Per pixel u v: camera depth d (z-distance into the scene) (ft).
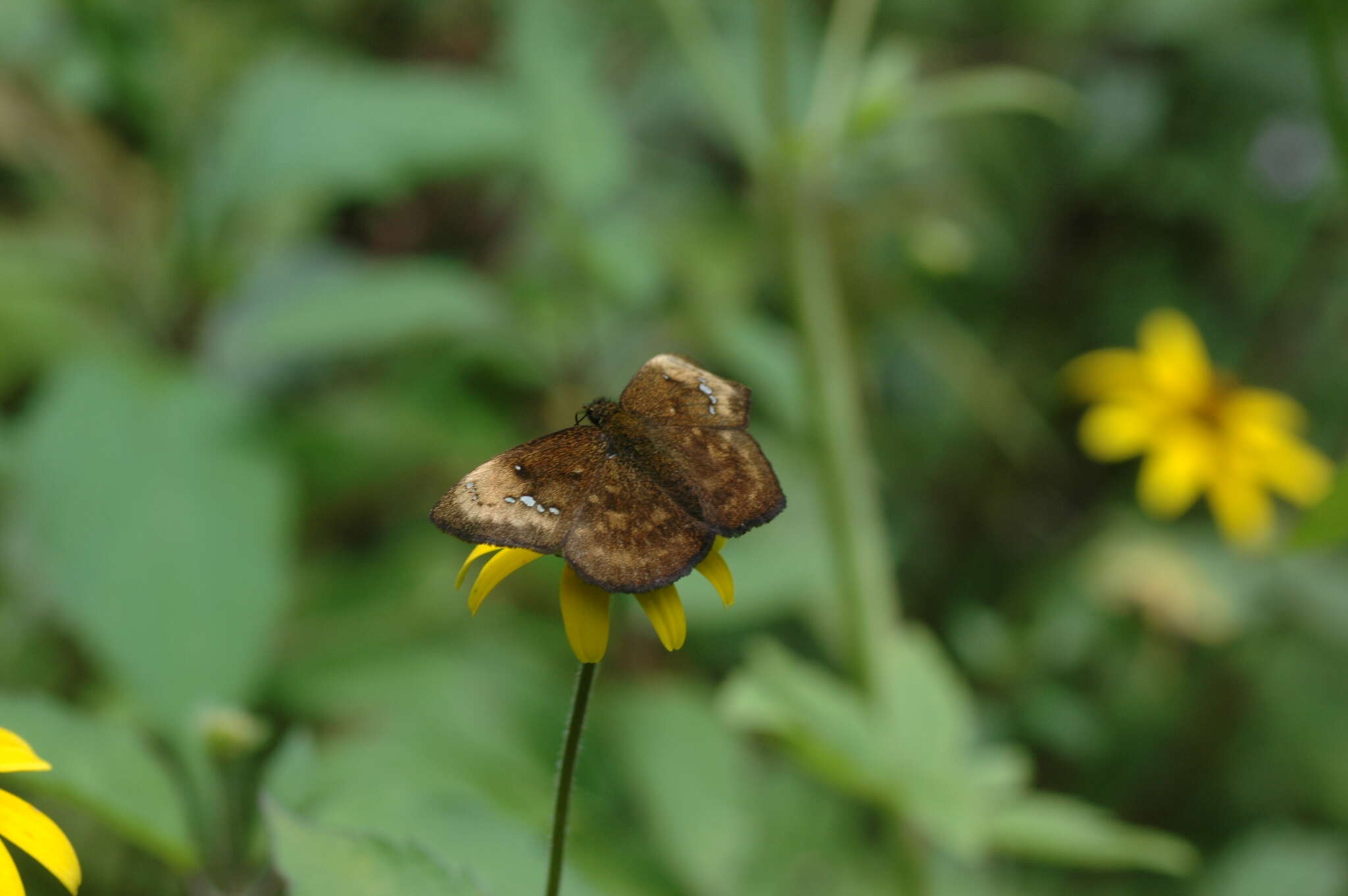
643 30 3.58
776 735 1.97
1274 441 3.01
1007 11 3.97
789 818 2.54
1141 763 3.07
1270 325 3.77
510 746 2.14
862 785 1.97
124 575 2.00
